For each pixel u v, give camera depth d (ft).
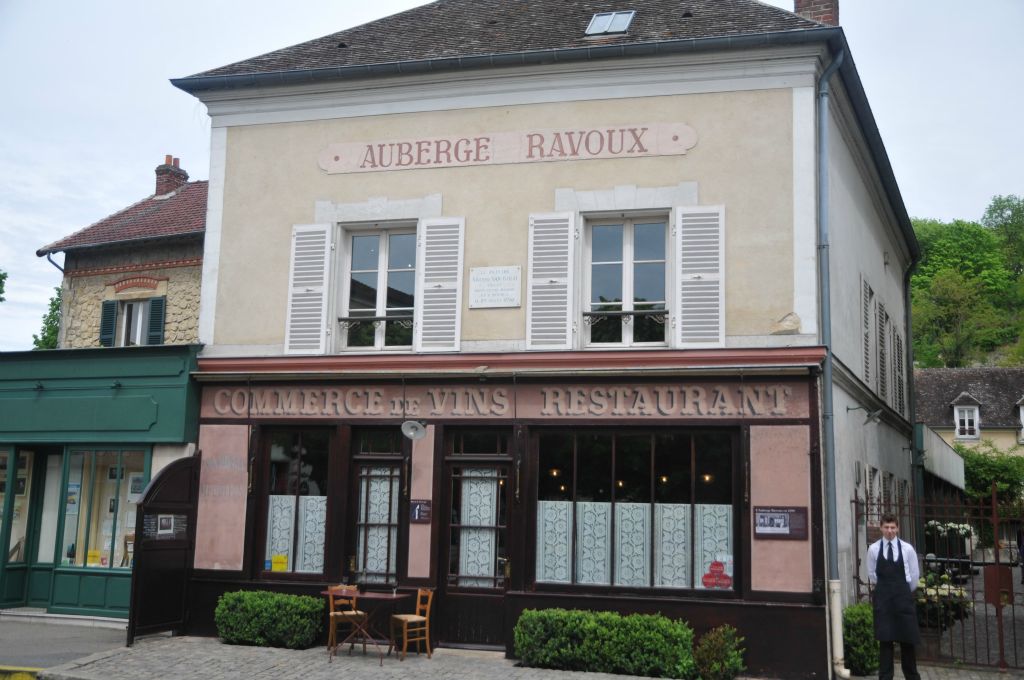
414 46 42.16
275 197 41.06
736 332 35.09
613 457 35.76
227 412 39.83
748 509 33.50
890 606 30.22
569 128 37.96
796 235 35.09
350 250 40.73
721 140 36.29
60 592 41.47
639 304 36.88
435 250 38.68
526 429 36.40
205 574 38.78
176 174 62.49
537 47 39.17
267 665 32.55
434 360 37.50
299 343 39.68
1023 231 242.78
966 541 77.71
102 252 52.19
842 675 31.71
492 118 38.91
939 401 164.76
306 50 44.16
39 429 42.01
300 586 37.83
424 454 37.37
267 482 39.40
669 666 31.55
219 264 41.27
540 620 33.24
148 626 36.76
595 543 35.53
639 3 42.57
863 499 41.29
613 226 37.68
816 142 35.91
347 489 38.14
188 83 41.63
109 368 41.27
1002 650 34.86
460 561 36.91
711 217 35.86
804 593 32.60
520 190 38.14
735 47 35.86
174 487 38.47
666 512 34.99
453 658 34.50
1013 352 192.24
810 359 33.78
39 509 43.60
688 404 34.78
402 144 39.83
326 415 38.68
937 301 206.18
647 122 37.14
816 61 35.68
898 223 58.13
